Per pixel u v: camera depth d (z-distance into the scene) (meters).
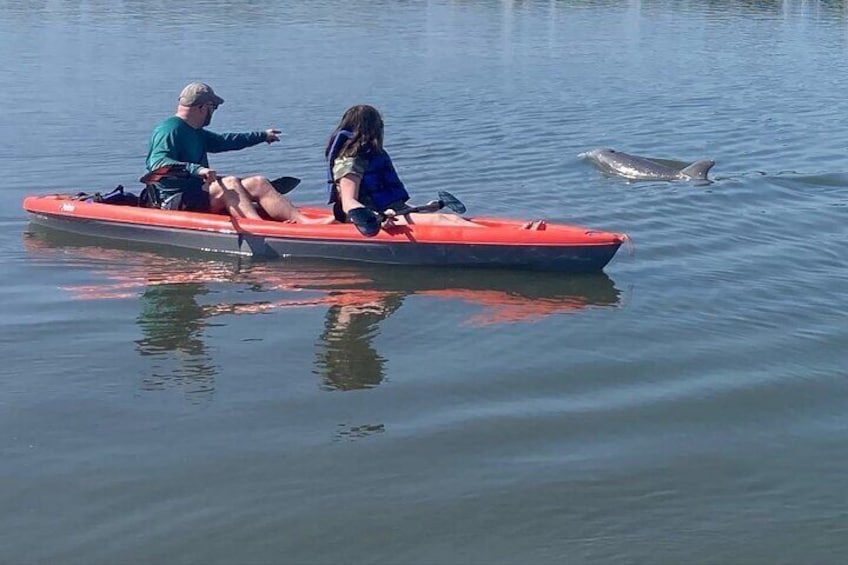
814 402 6.39
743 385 6.62
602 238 8.71
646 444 5.83
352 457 5.63
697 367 6.91
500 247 8.79
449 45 27.38
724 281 8.77
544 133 16.08
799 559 4.78
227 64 22.52
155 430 5.91
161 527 4.95
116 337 7.31
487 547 4.84
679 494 5.32
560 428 6.00
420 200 11.77
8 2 35.03
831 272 9.07
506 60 24.80
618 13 39.00
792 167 13.79
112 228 9.83
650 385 6.62
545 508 5.16
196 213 9.54
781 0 45.62
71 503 5.15
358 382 6.60
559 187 12.48
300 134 15.38
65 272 8.84
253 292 8.34
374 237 8.95
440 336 7.42
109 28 28.73
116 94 18.38
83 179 12.54
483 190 12.27
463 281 8.65
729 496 5.30
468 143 15.05
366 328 7.55
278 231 9.20
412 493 5.28
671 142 15.75
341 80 20.69
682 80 22.34
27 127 15.43
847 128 16.89
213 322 7.64
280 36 28.05
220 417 6.08
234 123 16.12
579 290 8.46
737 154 14.83
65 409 6.16
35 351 7.03
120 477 5.39
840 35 32.75
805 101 19.73
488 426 6.01
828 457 5.71
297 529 4.96
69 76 20.25
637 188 12.45
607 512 5.14
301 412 6.16
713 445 5.83
